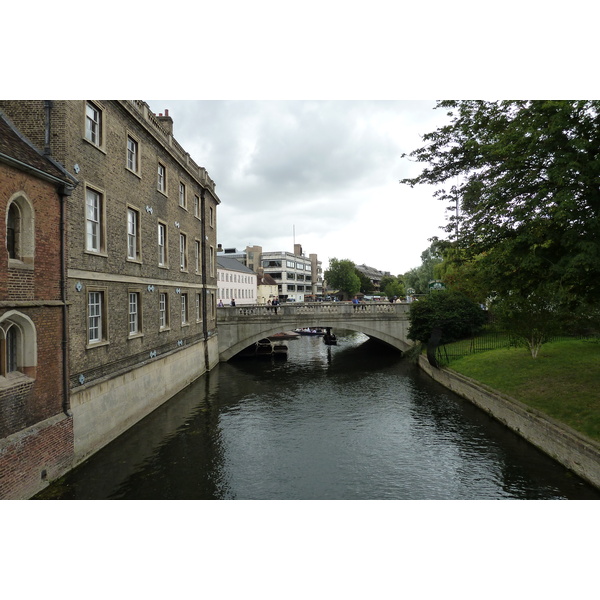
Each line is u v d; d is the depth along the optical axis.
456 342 27.28
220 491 10.62
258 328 30.11
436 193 13.74
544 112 9.92
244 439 14.46
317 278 111.69
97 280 13.04
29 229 9.72
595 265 9.12
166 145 18.97
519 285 12.02
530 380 16.17
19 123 11.31
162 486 10.85
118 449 13.19
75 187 11.77
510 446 12.98
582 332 22.50
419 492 10.52
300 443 14.10
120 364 14.58
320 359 32.31
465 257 13.84
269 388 22.25
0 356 9.03
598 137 9.59
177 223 21.02
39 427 9.81
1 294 8.80
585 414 11.74
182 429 15.42
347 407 18.45
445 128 12.69
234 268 61.84
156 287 18.06
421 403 18.75
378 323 30.86
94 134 13.27
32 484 9.51
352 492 10.57
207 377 24.98
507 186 11.09
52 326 10.46
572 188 9.81
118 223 14.55
